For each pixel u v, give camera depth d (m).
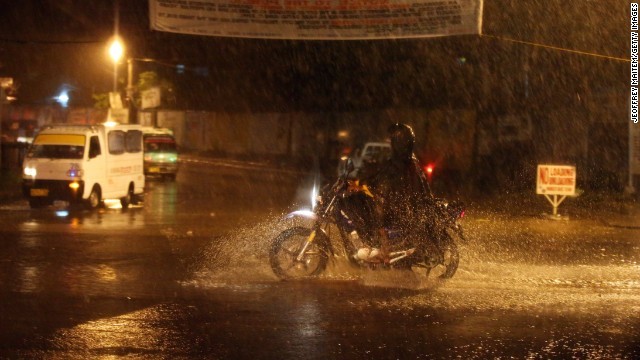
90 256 11.02
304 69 45.72
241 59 47.94
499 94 30.25
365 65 40.75
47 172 18.69
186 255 11.27
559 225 16.97
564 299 8.69
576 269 10.70
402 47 37.06
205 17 15.44
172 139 31.84
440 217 9.27
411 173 9.21
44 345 6.57
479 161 29.67
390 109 38.19
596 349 6.73
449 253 9.72
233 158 49.19
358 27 15.38
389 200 9.04
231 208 20.09
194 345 6.64
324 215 9.20
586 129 25.59
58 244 12.12
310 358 6.33
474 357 6.43
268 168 41.41
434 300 8.50
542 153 27.50
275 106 48.75
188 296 8.49
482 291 9.03
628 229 16.39
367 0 15.26
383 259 8.98
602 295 8.95
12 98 26.09
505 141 29.97
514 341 6.94
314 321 7.50
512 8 22.34
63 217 16.91
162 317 7.57
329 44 43.28
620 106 24.16
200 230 14.54
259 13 15.45
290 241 9.58
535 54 27.20
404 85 37.25
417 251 9.12
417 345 6.75
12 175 23.69
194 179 33.25
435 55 35.03
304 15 15.45
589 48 22.06
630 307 8.35
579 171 24.41
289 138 47.78
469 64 32.59
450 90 33.78
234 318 7.57
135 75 49.34
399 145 9.18
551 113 27.17
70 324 7.25
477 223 17.09
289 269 9.45
